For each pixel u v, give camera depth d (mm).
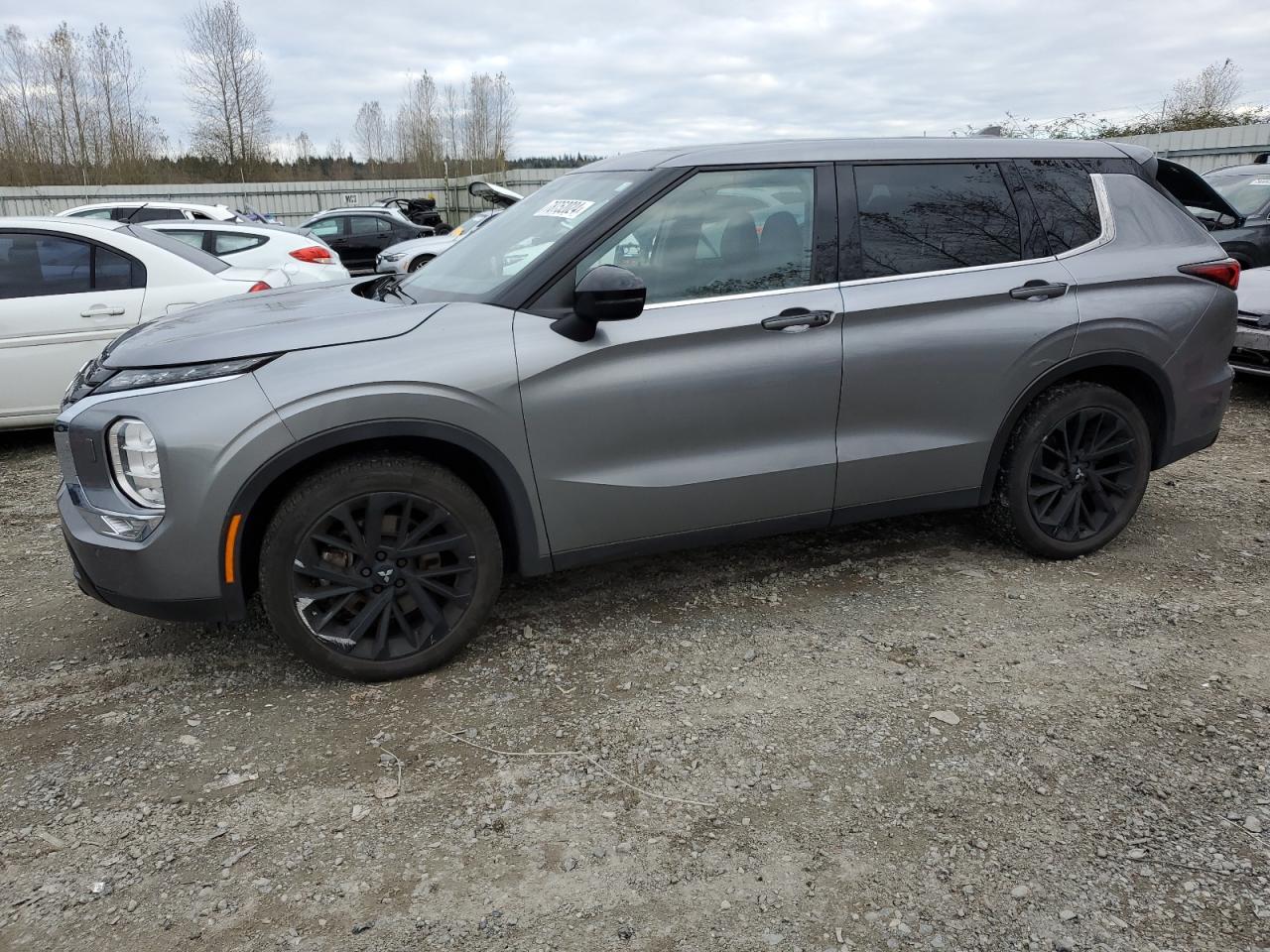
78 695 3016
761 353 3248
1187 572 3867
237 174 39656
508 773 2580
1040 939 1991
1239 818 2363
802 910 2076
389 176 44438
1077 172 3828
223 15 37688
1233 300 4035
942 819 2371
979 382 3578
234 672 3146
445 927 2035
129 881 2184
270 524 2826
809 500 3469
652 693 2979
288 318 3047
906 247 3498
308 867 2227
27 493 5203
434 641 3061
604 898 2119
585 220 3180
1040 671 3086
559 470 3076
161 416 2688
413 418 2832
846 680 3045
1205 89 27422
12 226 5824
